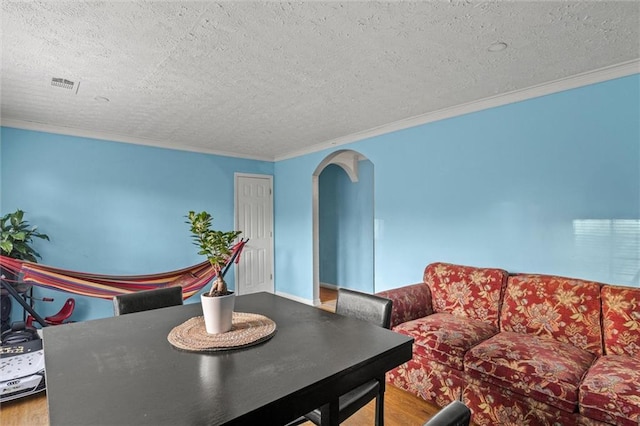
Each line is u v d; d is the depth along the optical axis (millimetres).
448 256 3119
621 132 2215
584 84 2355
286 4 1555
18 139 3346
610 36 1854
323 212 6258
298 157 4930
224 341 1292
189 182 4543
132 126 3572
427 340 2209
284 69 2240
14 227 3076
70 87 2506
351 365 1111
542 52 2035
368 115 3252
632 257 2164
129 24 1698
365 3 1556
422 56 2080
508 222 2734
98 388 958
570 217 2426
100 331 1448
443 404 2125
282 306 1849
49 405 867
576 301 2113
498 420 1859
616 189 2232
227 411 847
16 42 1857
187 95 2686
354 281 5730
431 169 3250
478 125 2918
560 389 1624
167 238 4336
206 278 3631
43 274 2842
